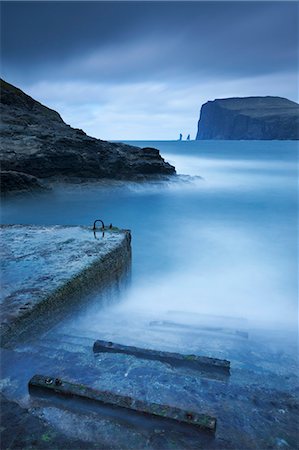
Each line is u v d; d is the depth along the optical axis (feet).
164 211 56.95
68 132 83.35
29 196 57.41
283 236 43.42
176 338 13.29
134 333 13.84
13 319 12.49
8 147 65.36
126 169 76.02
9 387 8.57
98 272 18.70
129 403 7.71
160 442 6.75
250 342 12.88
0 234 24.13
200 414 7.38
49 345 11.68
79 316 16.79
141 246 38.99
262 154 227.20
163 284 27.20
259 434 7.10
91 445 6.61
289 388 9.08
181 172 118.42
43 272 17.07
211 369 9.84
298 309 21.84
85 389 8.20
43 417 7.41
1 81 101.30
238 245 39.52
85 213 54.34
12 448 6.48
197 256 35.37
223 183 89.15
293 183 89.97
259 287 26.78
